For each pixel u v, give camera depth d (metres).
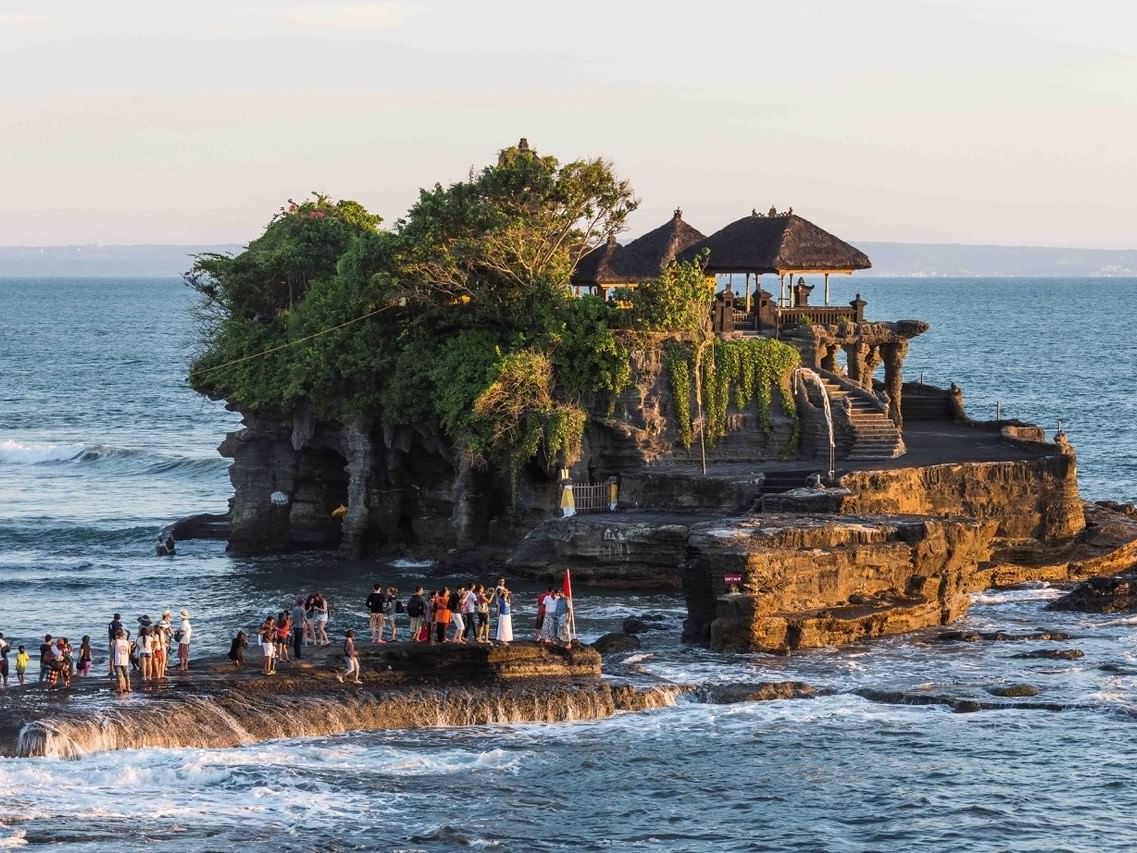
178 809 50.16
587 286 102.38
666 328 90.12
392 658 62.31
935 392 108.94
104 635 74.94
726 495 84.25
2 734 53.81
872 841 49.25
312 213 112.56
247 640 71.25
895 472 84.25
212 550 97.12
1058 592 82.25
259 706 57.84
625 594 80.44
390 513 92.81
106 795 51.19
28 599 83.06
